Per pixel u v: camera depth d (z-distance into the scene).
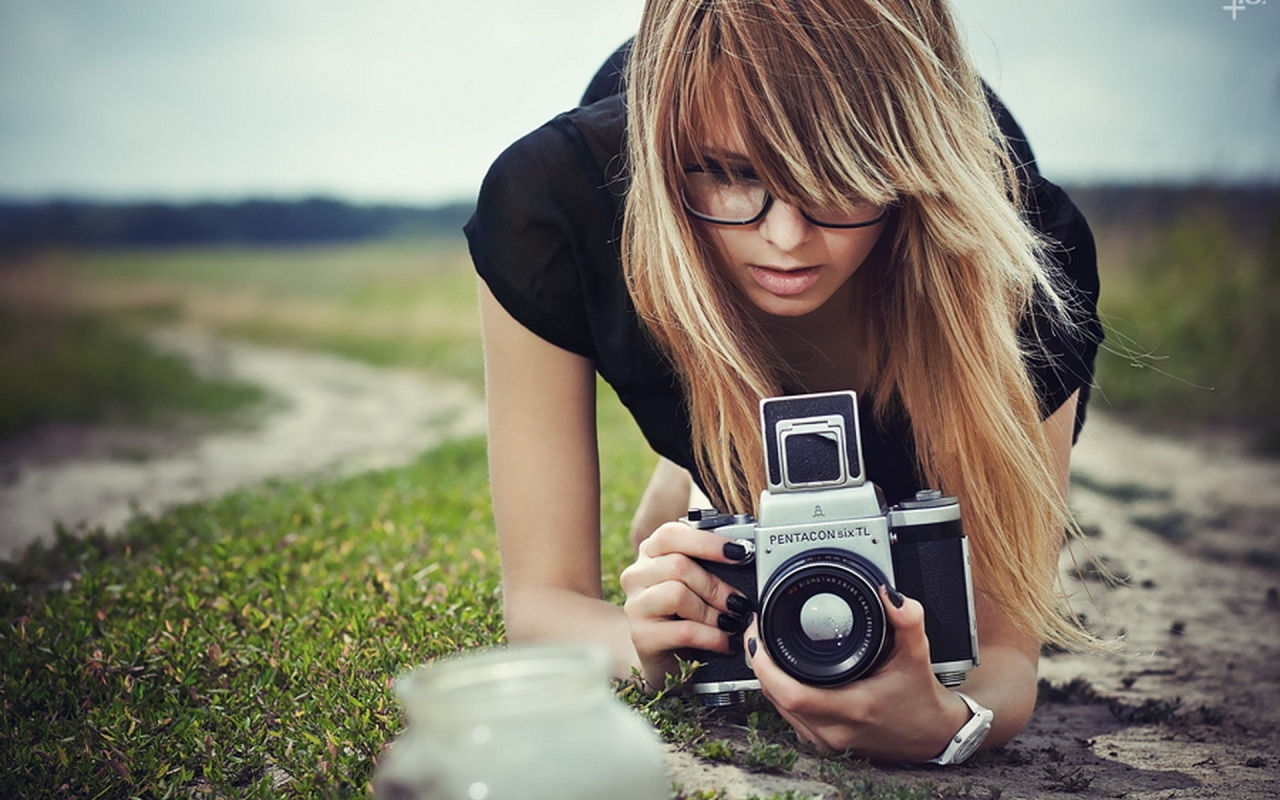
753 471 2.27
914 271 2.18
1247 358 10.78
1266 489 6.91
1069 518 2.55
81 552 4.57
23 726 2.57
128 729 2.50
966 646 2.14
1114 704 3.25
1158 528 5.73
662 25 2.08
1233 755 2.72
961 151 2.06
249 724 2.47
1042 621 2.41
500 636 2.88
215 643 2.98
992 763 2.40
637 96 2.15
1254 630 4.12
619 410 10.32
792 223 1.96
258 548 4.18
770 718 2.31
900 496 2.54
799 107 1.90
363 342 31.81
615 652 2.29
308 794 2.09
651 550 2.14
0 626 3.37
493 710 1.21
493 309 2.44
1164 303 12.05
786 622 1.99
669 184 2.05
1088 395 2.80
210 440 14.91
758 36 1.90
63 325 37.56
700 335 2.15
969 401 2.25
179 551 4.18
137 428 16.41
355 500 5.41
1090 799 2.22
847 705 2.01
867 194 1.92
